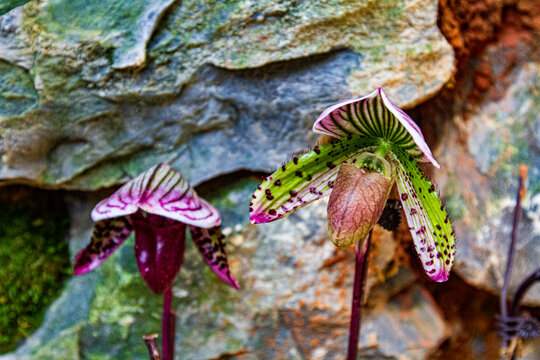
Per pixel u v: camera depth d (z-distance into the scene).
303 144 0.53
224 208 0.55
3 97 0.52
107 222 0.50
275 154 0.53
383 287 0.55
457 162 0.56
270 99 0.53
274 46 0.52
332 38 0.52
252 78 0.53
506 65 0.56
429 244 0.43
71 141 0.54
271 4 0.51
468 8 0.54
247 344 0.55
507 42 0.56
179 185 0.47
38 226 0.58
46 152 0.54
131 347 0.55
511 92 0.56
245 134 0.54
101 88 0.52
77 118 0.53
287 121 0.53
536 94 0.56
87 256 0.51
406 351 0.55
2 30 0.51
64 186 0.55
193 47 0.52
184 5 0.51
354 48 0.52
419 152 0.43
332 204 0.42
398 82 0.52
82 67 0.52
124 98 0.52
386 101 0.41
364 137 0.44
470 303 0.58
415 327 0.56
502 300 0.51
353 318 0.47
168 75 0.52
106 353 0.55
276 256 0.54
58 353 0.55
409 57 0.52
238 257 0.55
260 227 0.55
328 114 0.43
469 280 0.55
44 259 0.57
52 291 0.57
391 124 0.43
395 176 0.44
